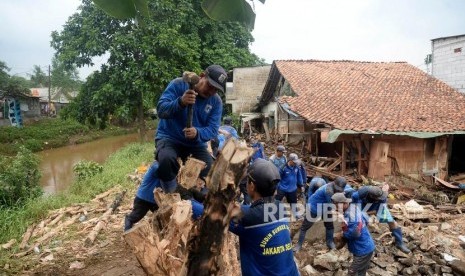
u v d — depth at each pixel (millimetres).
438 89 15891
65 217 8477
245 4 1601
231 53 22891
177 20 18469
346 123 12172
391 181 11938
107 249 6336
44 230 7512
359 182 11820
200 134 2889
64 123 30625
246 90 22578
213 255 1907
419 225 7641
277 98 15461
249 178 2508
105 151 24547
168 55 18688
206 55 21688
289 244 2678
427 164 12273
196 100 2955
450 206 9625
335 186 5672
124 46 17609
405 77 17500
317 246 6391
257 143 8164
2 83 26562
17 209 8797
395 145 12117
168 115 2807
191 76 2656
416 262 5699
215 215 1843
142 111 20672
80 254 6180
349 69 18781
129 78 17578
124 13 1553
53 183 15195
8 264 5785
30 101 30609
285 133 15773
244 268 2623
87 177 12141
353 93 15492
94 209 8875
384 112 13422
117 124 36469
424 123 12414
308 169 12305
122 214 8391
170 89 2924
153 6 17062
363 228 4605
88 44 17422
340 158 12391
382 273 5391
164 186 3227
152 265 2252
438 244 6293
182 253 2689
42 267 5719
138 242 2229
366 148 12234
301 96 15031
